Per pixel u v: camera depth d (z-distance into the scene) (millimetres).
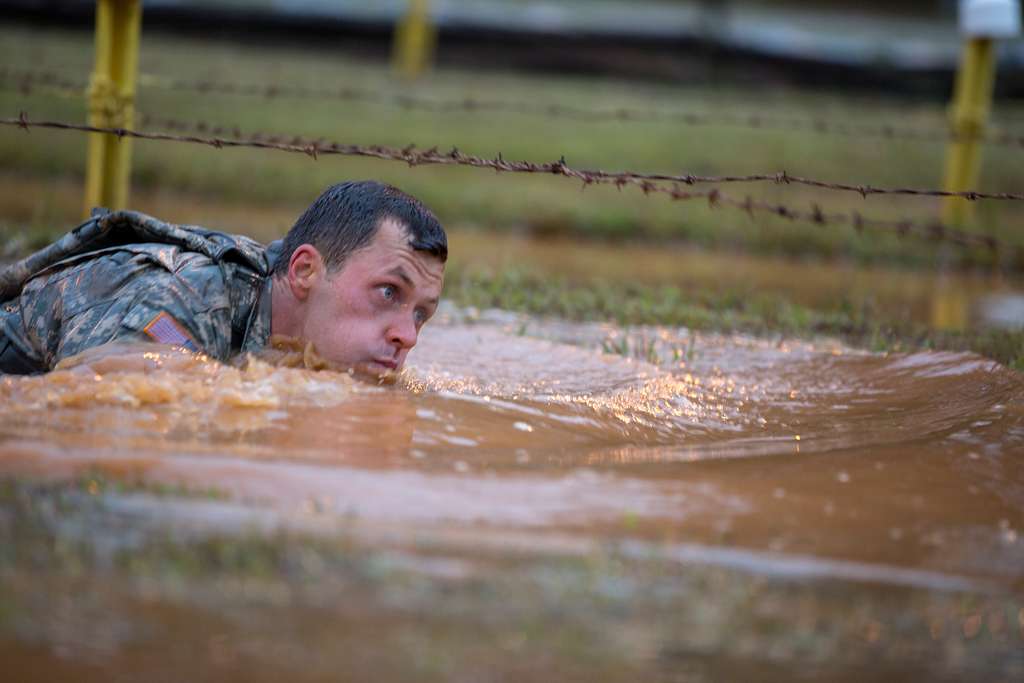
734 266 33250
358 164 43438
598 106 61219
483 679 6410
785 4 101250
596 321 20547
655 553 8203
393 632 6809
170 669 6297
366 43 81062
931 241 36125
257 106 50312
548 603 7297
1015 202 44688
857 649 7121
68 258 13336
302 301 12906
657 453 11164
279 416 10938
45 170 38125
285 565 7492
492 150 46594
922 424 13039
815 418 13562
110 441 9781
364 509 8578
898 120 63875
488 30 81125
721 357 17359
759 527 8938
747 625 7289
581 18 84438
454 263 26516
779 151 51438
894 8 103625
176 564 7371
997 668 6988
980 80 36781
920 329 20938
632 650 6855
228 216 33094
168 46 71688
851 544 8766
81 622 6684
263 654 6492
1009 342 19312
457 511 8719
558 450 11031
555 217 37781
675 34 82062
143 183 37469
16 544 7508
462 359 15805
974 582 8211
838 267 34625
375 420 11156
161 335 12188
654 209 39656
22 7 75750
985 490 10320
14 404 10695
